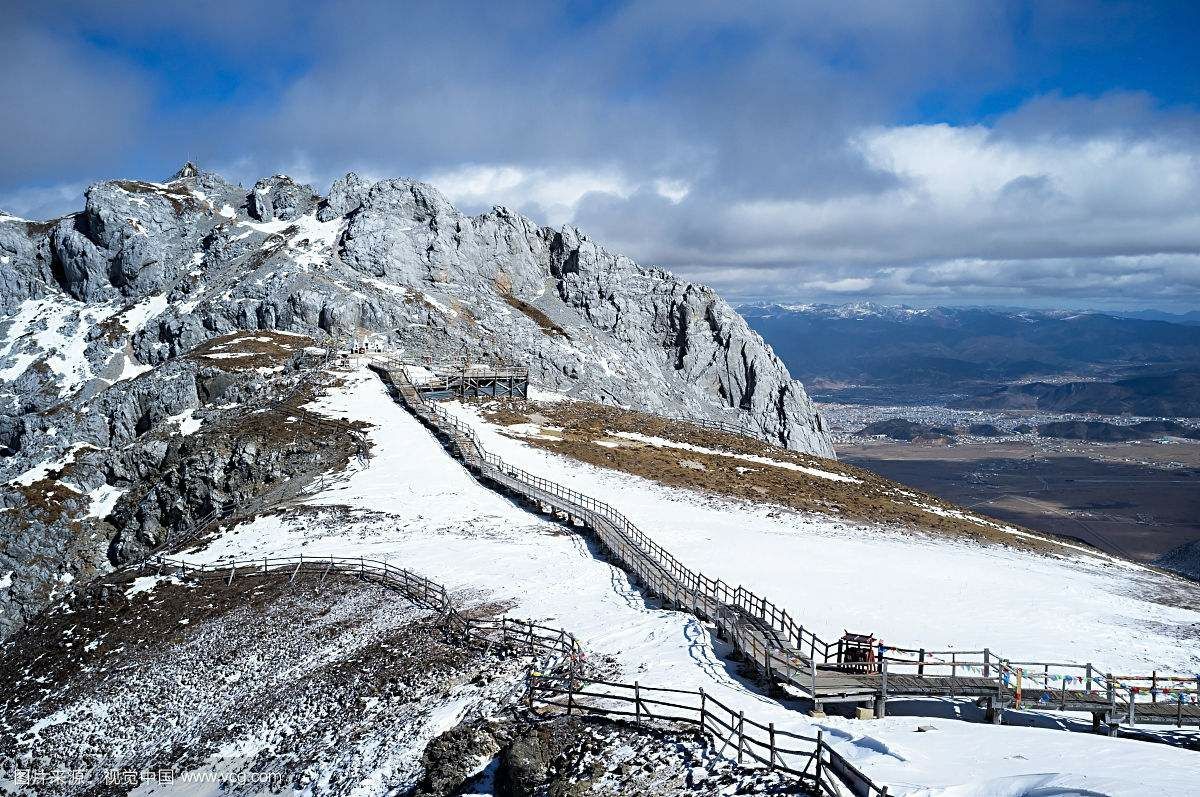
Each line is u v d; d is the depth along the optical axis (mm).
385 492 60844
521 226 148750
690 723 25312
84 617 48406
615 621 37781
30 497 73875
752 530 60094
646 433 90500
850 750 21969
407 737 29781
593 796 22297
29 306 138750
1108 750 21094
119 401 90250
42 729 38562
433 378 92812
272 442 69250
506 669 33125
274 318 110250
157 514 67125
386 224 130750
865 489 80875
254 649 41094
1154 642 40906
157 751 35281
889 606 44469
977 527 73250
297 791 29281
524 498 60719
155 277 134875
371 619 41281
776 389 146750
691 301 150500
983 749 21734
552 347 122750
